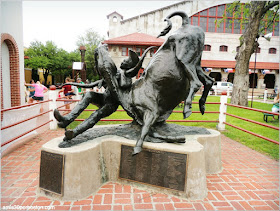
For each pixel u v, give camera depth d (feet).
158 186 9.12
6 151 14.05
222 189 9.69
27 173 11.06
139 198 8.71
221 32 78.64
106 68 9.59
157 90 10.08
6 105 25.52
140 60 10.25
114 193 9.05
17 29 26.13
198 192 8.79
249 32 34.81
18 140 16.39
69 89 29.60
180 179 8.77
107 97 10.64
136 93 10.28
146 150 9.32
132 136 10.16
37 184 9.89
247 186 10.03
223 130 21.09
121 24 73.20
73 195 8.54
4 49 24.89
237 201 8.76
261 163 12.95
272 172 11.64
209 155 11.23
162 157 9.04
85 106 9.96
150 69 10.12
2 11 22.94
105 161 10.10
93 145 9.34
